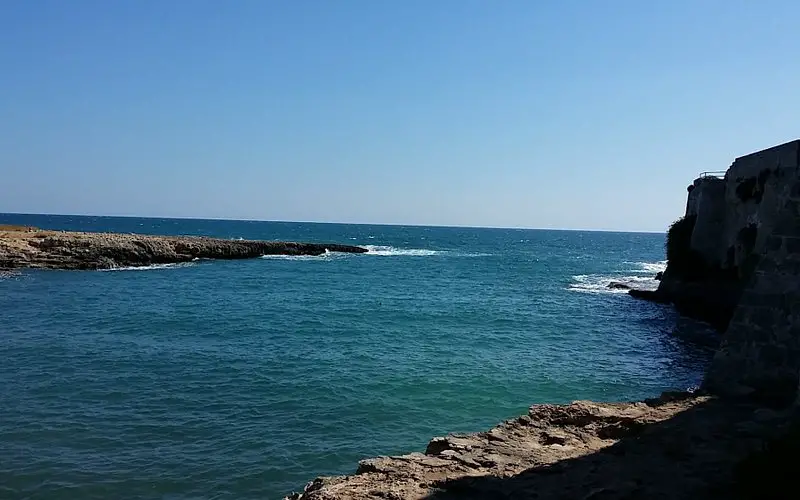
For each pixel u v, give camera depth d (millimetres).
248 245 80562
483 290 50344
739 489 6797
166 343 24734
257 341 25734
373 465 8664
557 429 10391
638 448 8664
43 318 30141
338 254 92438
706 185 37719
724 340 11977
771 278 11484
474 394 18109
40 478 11719
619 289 52250
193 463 12656
